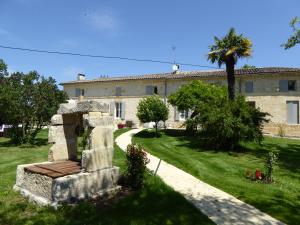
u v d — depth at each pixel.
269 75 29.05
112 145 8.87
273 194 9.02
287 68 30.09
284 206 7.89
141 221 6.56
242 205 7.88
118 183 8.98
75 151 10.07
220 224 6.54
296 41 17.91
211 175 11.39
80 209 7.14
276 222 6.79
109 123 8.77
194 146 19.14
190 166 12.82
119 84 37.03
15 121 20.55
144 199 8.03
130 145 9.48
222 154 16.41
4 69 20.47
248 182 10.48
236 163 13.98
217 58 23.75
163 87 34.06
